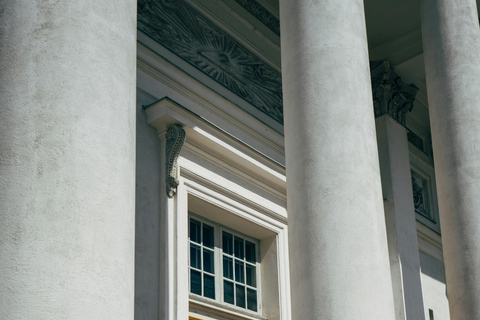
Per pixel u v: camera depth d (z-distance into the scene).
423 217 17.44
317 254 7.25
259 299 12.59
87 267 4.57
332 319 6.98
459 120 10.70
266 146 13.10
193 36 12.79
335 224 7.31
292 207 7.65
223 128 12.29
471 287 9.96
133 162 5.30
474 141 10.57
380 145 15.73
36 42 5.02
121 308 4.72
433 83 11.12
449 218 10.42
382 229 7.49
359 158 7.63
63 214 4.60
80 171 4.77
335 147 7.64
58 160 4.72
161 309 10.04
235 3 13.91
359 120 7.84
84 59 5.08
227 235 12.51
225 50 13.41
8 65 4.97
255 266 12.78
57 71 4.96
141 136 10.78
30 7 5.12
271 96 14.11
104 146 4.96
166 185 10.70
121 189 5.00
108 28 5.34
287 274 12.72
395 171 15.55
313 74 8.01
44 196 4.60
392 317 7.17
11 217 4.53
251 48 14.02
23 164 4.67
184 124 11.01
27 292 4.37
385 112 15.88
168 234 10.43
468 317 9.88
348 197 7.42
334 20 8.28
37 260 4.44
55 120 4.82
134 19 5.75
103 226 4.76
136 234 10.12
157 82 11.44
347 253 7.19
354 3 8.57
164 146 10.92
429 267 16.73
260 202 12.52
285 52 8.38
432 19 11.35
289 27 8.41
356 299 7.02
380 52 16.06
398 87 16.19
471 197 10.31
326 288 7.10
